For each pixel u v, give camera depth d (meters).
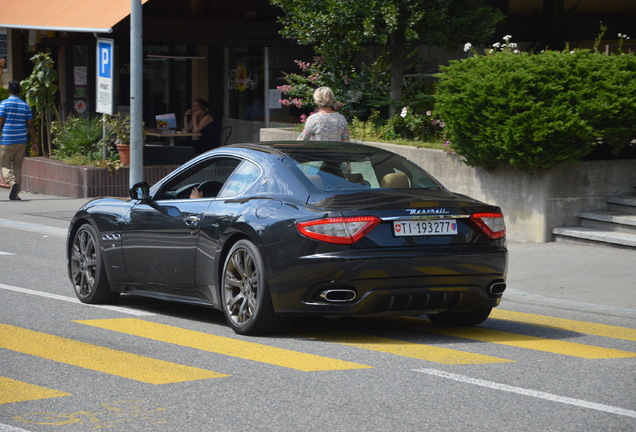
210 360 8.48
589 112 15.44
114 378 7.82
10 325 10.00
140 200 10.87
